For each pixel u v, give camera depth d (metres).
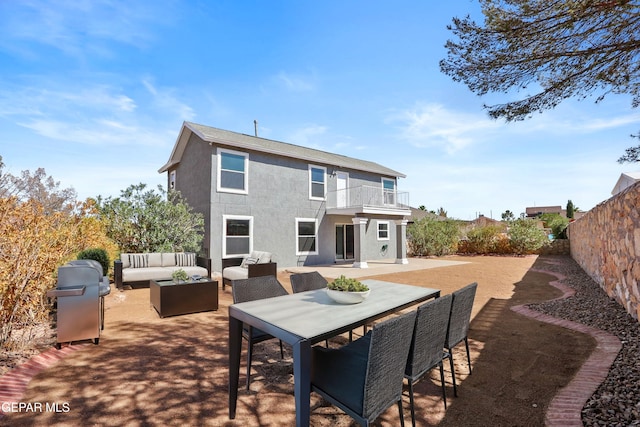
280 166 13.61
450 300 2.72
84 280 4.10
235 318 2.67
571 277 9.59
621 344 3.84
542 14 3.42
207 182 11.87
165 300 5.52
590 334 4.31
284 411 2.62
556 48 3.69
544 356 3.66
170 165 14.88
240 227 12.27
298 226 14.16
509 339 4.28
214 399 2.79
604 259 6.89
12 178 11.53
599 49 3.57
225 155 12.03
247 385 2.98
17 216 5.03
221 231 11.73
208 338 4.43
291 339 2.03
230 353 2.60
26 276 4.34
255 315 2.51
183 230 10.71
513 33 3.65
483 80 4.19
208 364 3.53
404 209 15.43
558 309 5.74
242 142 12.10
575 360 3.49
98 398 2.79
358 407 1.89
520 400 2.72
